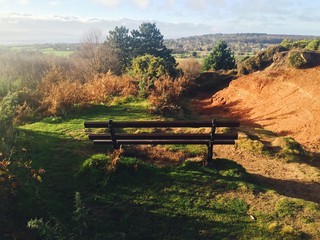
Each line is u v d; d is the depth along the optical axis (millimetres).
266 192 6492
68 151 7934
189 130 10961
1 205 5375
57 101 11883
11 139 7395
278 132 13289
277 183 7562
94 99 13773
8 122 7824
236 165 7168
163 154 8125
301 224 5582
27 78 16094
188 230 5426
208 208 5941
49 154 7727
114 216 5656
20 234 5004
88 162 6805
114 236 4949
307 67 18016
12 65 21781
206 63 37031
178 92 14188
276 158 9180
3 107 8672
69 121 10891
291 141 10078
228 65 36375
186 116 13180
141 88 14500
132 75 19344
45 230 4668
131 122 7090
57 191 6223
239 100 18891
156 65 19469
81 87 14188
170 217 5684
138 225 5496
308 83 15820
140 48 44969
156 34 47062
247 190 6457
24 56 26609
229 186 6547
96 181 6453
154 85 14352
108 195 6145
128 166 6730
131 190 6281
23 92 12461
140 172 6691
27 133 9164
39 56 28328
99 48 36188
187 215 5746
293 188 7371
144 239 5238
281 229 5449
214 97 21172
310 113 13438
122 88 15281
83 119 11203
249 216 5770
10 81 14023
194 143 7152
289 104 15164
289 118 13992
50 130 9773
